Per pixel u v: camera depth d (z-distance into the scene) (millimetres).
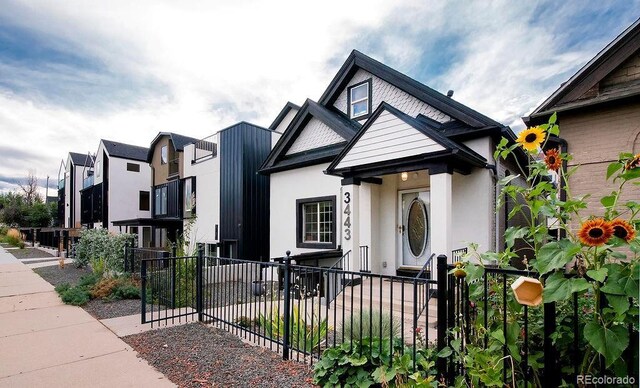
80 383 2887
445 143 5477
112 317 5016
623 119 5367
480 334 2158
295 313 4375
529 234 1982
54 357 3453
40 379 2959
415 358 2391
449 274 2318
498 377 1836
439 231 5660
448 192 5703
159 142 19484
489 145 6625
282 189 10031
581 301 1938
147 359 3400
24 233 23875
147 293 6262
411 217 7781
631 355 1602
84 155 30609
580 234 1561
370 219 7785
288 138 10094
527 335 1912
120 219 21422
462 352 2139
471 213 6535
